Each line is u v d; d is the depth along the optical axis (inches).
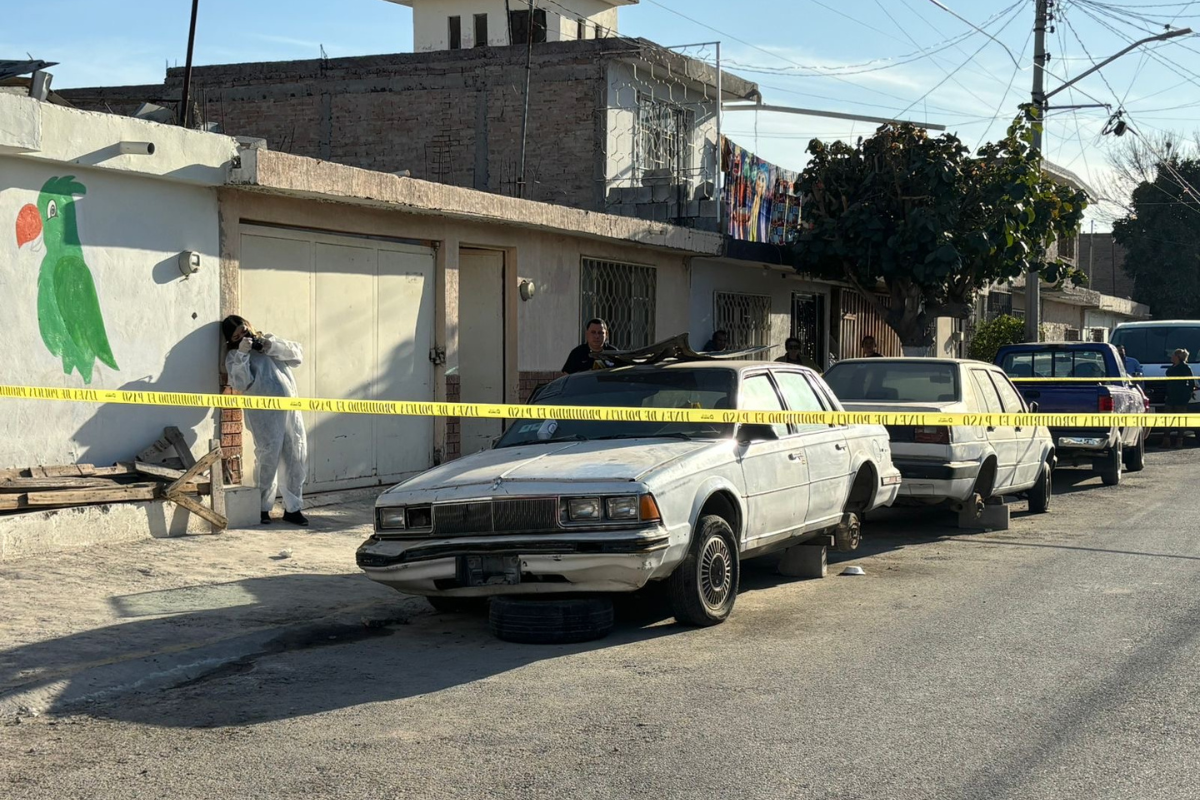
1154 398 932.6
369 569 274.5
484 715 218.7
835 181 777.6
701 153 874.1
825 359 956.0
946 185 749.3
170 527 377.1
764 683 238.5
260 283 427.8
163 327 386.9
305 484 450.0
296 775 186.9
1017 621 296.5
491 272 559.8
